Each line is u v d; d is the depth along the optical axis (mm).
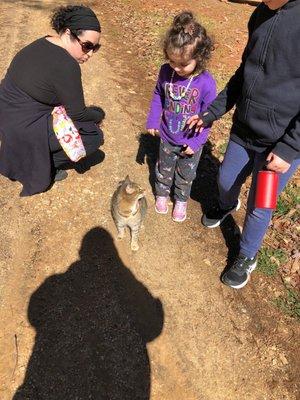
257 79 1255
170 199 2025
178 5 4602
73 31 1576
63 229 1805
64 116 1704
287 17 1126
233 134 1495
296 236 1940
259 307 1637
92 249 1739
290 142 1218
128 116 2574
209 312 1591
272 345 1527
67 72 1597
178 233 1872
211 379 1405
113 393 1338
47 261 1670
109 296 1586
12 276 1602
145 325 1518
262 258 1809
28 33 3516
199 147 1657
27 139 1690
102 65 3100
